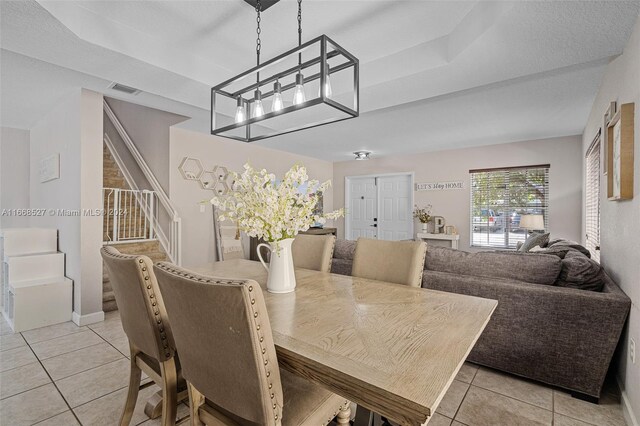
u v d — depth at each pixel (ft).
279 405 2.96
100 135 10.23
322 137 16.25
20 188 14.23
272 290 5.37
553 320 6.42
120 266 4.20
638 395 5.21
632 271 5.78
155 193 14.44
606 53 6.91
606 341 5.97
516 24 5.88
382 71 8.78
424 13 6.91
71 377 6.95
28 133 14.49
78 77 9.00
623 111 5.98
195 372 3.36
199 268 7.38
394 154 21.17
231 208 5.65
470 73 8.07
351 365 2.86
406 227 21.50
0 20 5.90
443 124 13.76
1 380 6.82
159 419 5.59
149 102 10.98
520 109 11.73
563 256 8.46
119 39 7.17
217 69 9.29
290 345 3.28
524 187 17.17
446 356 3.05
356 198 23.84
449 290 7.48
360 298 5.04
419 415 2.30
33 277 10.27
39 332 9.37
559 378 6.41
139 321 4.30
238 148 17.69
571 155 15.89
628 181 5.91
